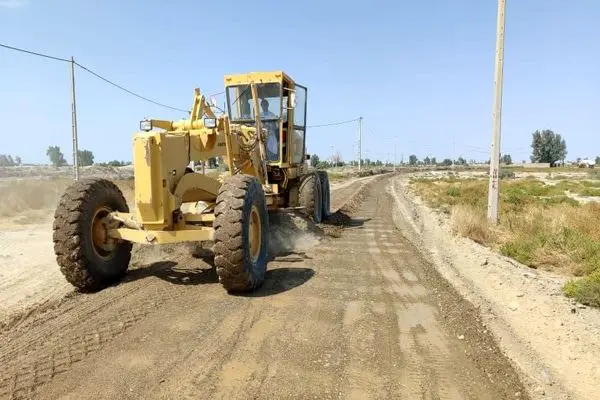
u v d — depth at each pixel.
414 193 32.06
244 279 6.08
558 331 5.46
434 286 7.08
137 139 6.11
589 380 4.30
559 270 8.84
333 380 4.01
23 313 5.58
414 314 5.75
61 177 20.23
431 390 3.91
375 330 5.17
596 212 14.14
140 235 6.36
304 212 11.90
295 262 8.41
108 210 6.81
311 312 5.68
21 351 4.48
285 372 4.12
